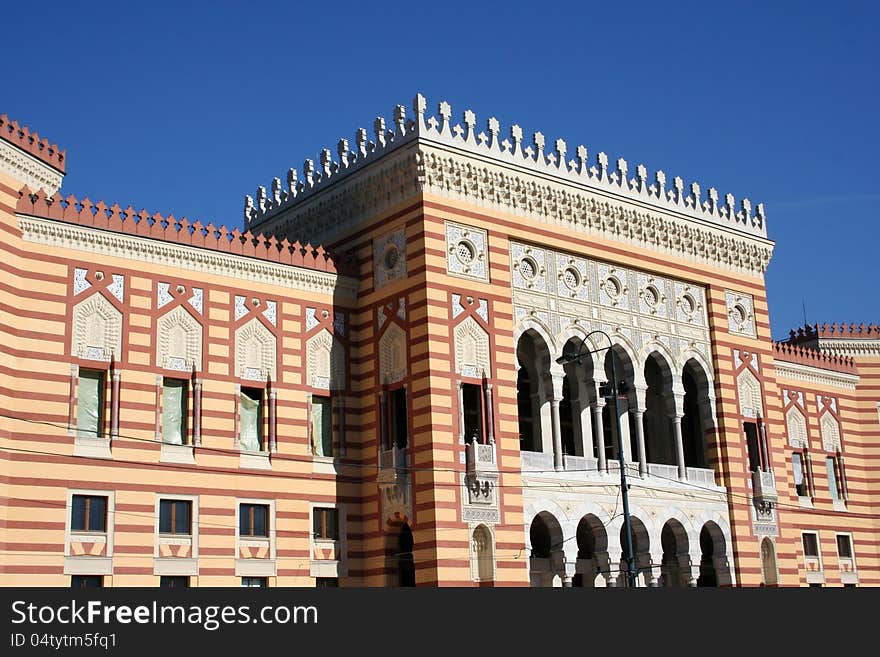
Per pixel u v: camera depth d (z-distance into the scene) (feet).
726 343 177.58
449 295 144.05
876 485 215.72
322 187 161.58
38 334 124.06
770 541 173.99
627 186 168.35
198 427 133.49
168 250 135.74
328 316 149.18
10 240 123.54
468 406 145.07
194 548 129.59
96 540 122.83
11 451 119.14
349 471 145.28
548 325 154.40
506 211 153.48
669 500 161.07
